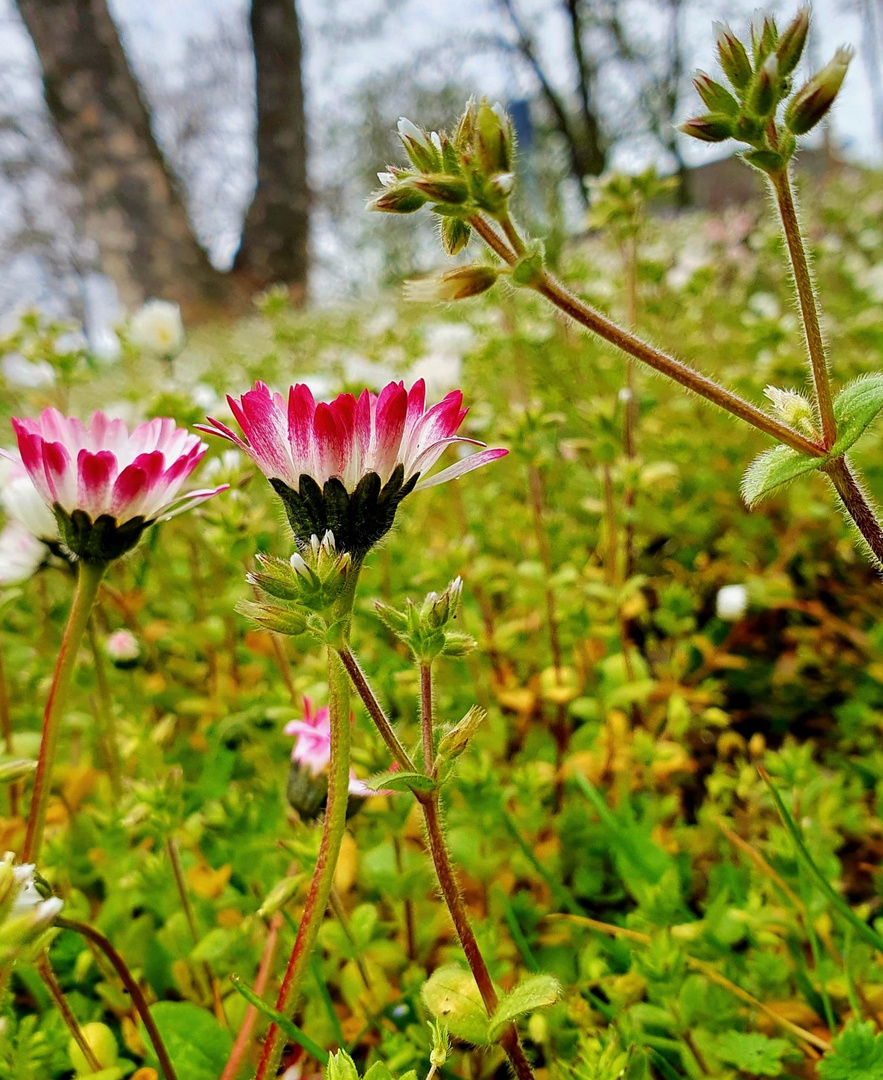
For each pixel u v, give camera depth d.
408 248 1.09
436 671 0.17
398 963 0.11
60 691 0.08
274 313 0.32
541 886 0.12
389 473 0.07
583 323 0.07
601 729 0.14
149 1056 0.09
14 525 0.12
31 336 0.19
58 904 0.06
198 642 0.17
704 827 0.13
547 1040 0.09
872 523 0.08
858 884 0.13
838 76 0.07
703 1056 0.09
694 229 0.50
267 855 0.11
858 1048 0.08
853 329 0.24
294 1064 0.10
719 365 0.27
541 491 0.18
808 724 0.17
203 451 0.08
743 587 0.17
